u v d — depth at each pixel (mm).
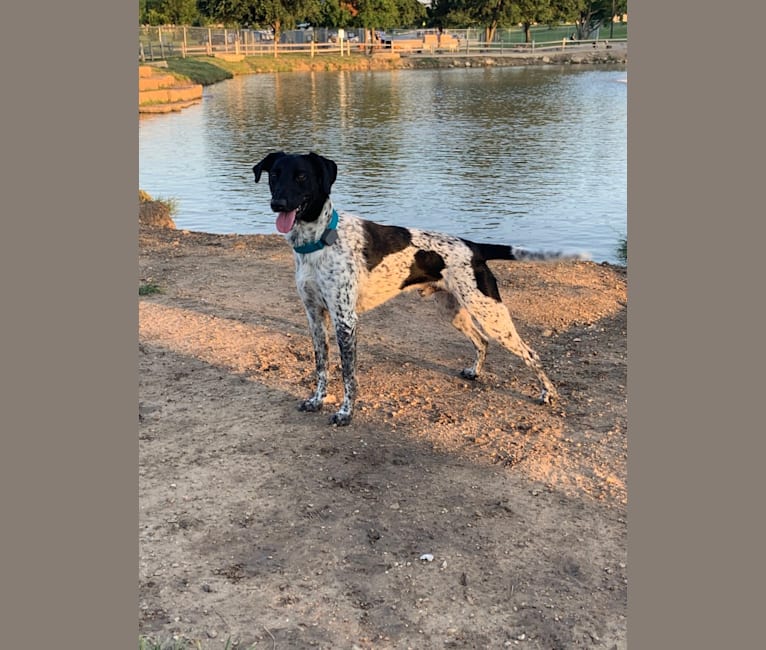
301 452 2438
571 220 6809
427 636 1694
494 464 2400
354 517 2104
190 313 3654
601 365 3230
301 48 34344
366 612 1759
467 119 14797
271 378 2990
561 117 14906
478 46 38000
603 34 45219
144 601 1758
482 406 2818
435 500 2195
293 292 4066
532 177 8891
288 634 1683
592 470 2369
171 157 10547
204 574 1863
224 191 8281
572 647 1675
